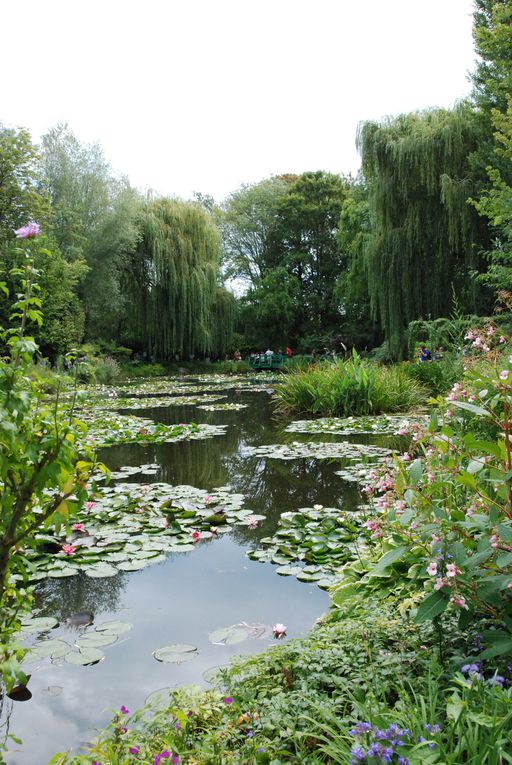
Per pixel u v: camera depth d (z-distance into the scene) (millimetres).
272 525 3873
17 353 1695
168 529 3764
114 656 2178
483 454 2195
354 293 23391
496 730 1155
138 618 2521
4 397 1524
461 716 1220
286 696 1636
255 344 31500
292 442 7086
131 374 22031
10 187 16391
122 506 4305
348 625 2023
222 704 1601
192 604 2656
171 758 1288
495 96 14016
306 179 32781
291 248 33312
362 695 1565
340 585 2648
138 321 22766
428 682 1482
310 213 31625
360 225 22844
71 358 2330
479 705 1318
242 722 1529
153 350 23156
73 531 3693
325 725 1362
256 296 30688
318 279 32219
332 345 27328
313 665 1754
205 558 3293
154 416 10055
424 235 15461
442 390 9852
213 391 15562
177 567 3158
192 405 11953
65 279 16578
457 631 1793
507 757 1079
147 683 1977
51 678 2027
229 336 27594
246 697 1654
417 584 2150
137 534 3693
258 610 2572
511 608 1615
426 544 1864
